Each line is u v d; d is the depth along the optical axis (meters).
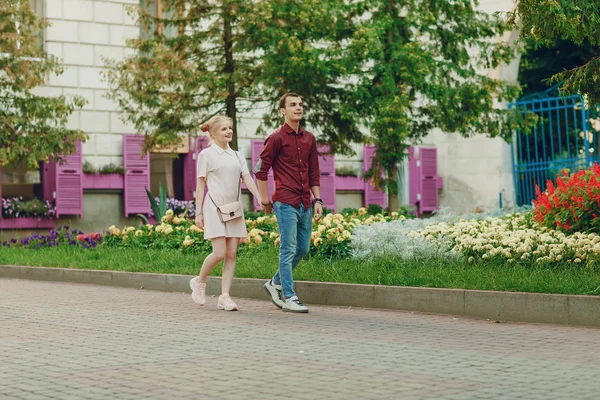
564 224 14.01
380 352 8.02
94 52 25.06
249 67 21.17
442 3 21.61
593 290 9.99
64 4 24.66
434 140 31.64
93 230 25.42
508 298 10.15
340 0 21.08
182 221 18.94
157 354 7.96
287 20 20.86
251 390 6.41
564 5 12.02
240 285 12.89
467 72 21.91
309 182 11.32
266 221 18.08
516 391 6.32
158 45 21.28
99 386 6.57
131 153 25.64
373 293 11.42
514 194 29.92
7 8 21.23
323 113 22.03
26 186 24.92
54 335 9.12
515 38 29.00
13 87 21.67
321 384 6.61
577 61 33.16
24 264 17.36
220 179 11.39
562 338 8.80
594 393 6.25
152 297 12.99
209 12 21.55
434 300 10.82
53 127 22.09
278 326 9.75
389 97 20.94
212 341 8.70
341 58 20.64
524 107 27.02
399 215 20.08
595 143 25.62
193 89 20.69
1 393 6.35
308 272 12.81
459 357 7.72
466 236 13.40
